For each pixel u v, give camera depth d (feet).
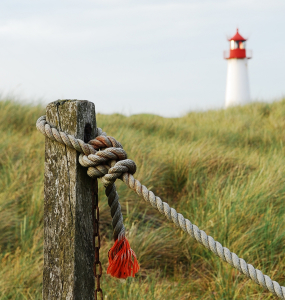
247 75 79.10
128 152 17.69
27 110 23.62
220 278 10.25
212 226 12.42
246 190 14.06
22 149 16.75
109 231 13.08
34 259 10.59
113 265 5.55
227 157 18.56
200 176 16.93
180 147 19.30
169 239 12.59
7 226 12.12
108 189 5.58
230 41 79.41
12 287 9.37
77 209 5.21
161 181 16.30
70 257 5.22
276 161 17.78
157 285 10.39
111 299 9.39
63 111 5.20
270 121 29.37
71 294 5.21
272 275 10.41
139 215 14.32
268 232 11.91
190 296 10.07
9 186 13.76
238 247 11.44
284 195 14.42
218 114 34.86
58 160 5.32
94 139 5.28
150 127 27.09
